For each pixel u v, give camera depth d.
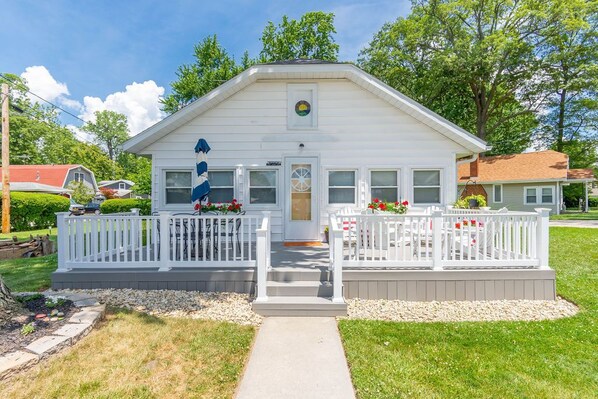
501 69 18.45
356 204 7.83
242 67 22.92
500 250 5.03
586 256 7.61
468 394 2.59
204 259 5.14
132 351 3.14
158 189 7.77
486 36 18.06
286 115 7.82
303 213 7.89
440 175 7.81
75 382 2.63
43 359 2.81
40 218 16.59
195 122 7.81
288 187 7.84
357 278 4.87
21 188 21.80
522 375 2.87
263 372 2.90
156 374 2.81
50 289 5.01
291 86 7.83
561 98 21.53
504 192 21.17
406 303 4.75
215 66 23.08
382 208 6.46
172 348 3.25
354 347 3.35
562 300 4.85
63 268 5.09
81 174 32.88
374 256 5.40
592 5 16.77
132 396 2.50
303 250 6.86
